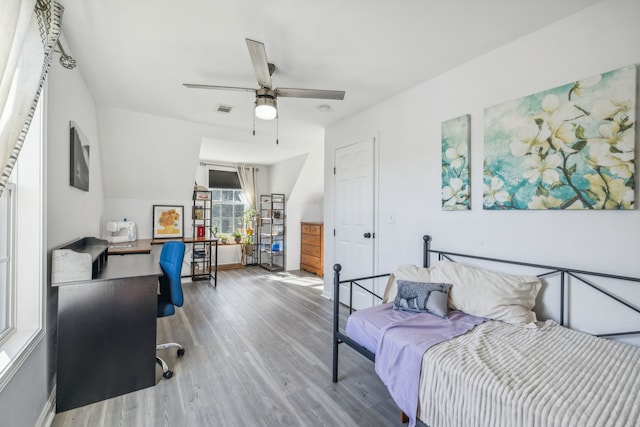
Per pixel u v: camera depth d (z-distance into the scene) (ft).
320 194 20.17
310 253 18.74
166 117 11.95
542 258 6.22
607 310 5.39
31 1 3.34
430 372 4.60
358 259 11.23
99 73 8.16
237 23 5.98
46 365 5.49
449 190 7.92
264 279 16.78
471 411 4.05
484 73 7.19
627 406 3.44
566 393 3.69
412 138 9.07
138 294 6.38
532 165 6.25
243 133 14.06
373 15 5.73
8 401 4.01
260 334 9.18
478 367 4.28
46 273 5.41
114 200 14.10
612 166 5.19
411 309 6.70
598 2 5.39
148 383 6.41
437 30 6.23
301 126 12.99
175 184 14.70
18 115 3.41
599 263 5.45
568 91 5.72
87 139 8.93
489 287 6.44
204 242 16.12
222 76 8.35
